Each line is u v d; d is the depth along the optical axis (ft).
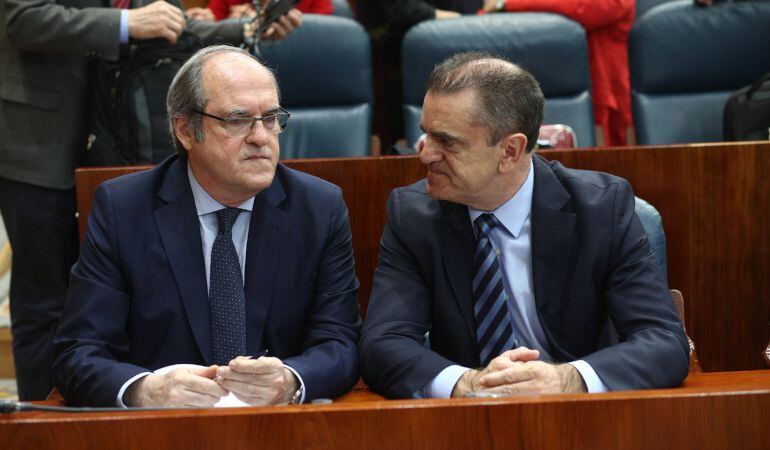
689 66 39.04
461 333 20.18
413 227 20.63
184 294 19.79
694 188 25.95
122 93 28.94
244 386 17.70
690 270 26.25
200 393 17.48
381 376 18.92
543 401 13.65
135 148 29.04
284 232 20.38
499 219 20.33
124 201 20.12
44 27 28.32
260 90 19.39
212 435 13.60
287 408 13.70
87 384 18.28
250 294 20.08
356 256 26.37
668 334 18.84
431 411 13.64
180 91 19.60
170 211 20.13
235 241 20.45
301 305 20.47
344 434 13.64
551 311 20.10
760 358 26.66
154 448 13.60
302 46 37.58
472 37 38.04
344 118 37.91
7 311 37.76
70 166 29.73
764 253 26.17
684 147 25.79
